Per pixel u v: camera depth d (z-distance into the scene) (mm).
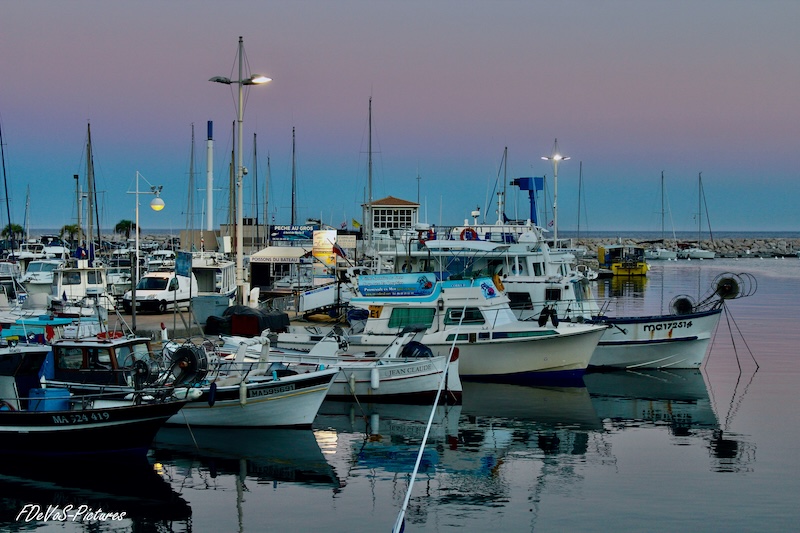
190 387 20922
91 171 55031
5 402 20953
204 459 20812
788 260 143875
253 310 33625
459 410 26266
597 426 24703
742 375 33531
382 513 17375
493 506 17828
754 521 17078
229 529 16516
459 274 33219
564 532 16469
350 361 27312
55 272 41781
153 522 16844
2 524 16672
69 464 20281
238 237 34188
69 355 22000
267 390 22688
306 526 16688
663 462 21094
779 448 22500
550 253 35781
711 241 169375
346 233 70750
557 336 29297
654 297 68312
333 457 21109
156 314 42531
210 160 74188
